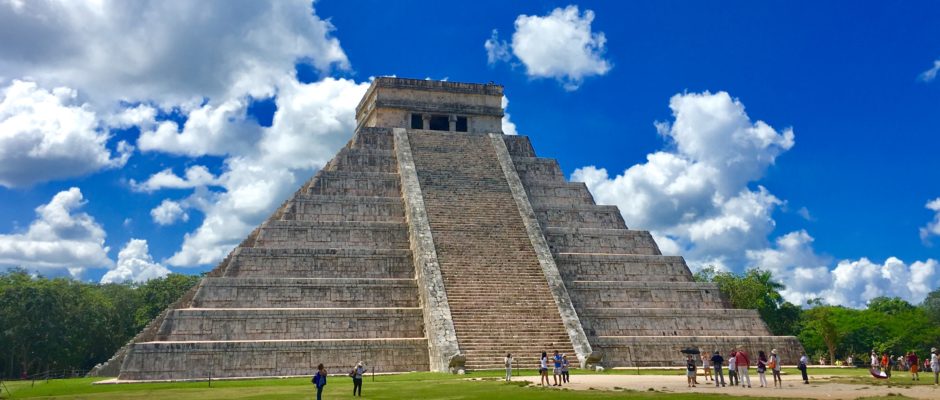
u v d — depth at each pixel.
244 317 40.72
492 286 43.16
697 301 48.22
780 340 46.19
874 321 75.19
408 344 40.69
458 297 42.00
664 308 47.03
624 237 51.84
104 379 40.59
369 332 41.97
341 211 49.59
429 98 61.47
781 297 77.62
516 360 38.44
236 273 43.78
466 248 45.91
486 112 62.53
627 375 35.22
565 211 53.44
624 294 47.12
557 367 29.17
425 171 53.34
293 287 43.03
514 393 24.69
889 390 25.42
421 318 42.91
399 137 57.31
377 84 60.62
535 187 55.44
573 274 48.06
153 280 81.19
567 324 41.16
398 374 37.34
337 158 54.53
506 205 50.75
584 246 50.78
